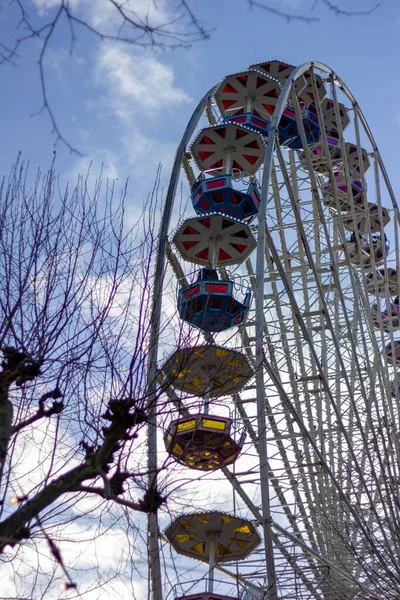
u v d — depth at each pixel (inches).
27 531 443.5
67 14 253.8
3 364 507.2
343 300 1358.3
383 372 1358.3
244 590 1075.3
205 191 1496.1
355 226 1550.2
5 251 552.7
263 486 1115.9
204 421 1050.7
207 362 702.5
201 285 1279.5
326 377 1279.5
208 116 1752.0
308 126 1734.7
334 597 1163.3
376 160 1793.8
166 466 514.3
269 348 1322.6
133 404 501.4
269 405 1240.8
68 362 539.5
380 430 1120.2
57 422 518.9
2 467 437.1
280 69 1801.2
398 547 1042.7
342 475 1203.2
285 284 1332.4
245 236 1459.2
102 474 455.5
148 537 864.9
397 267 1710.1
